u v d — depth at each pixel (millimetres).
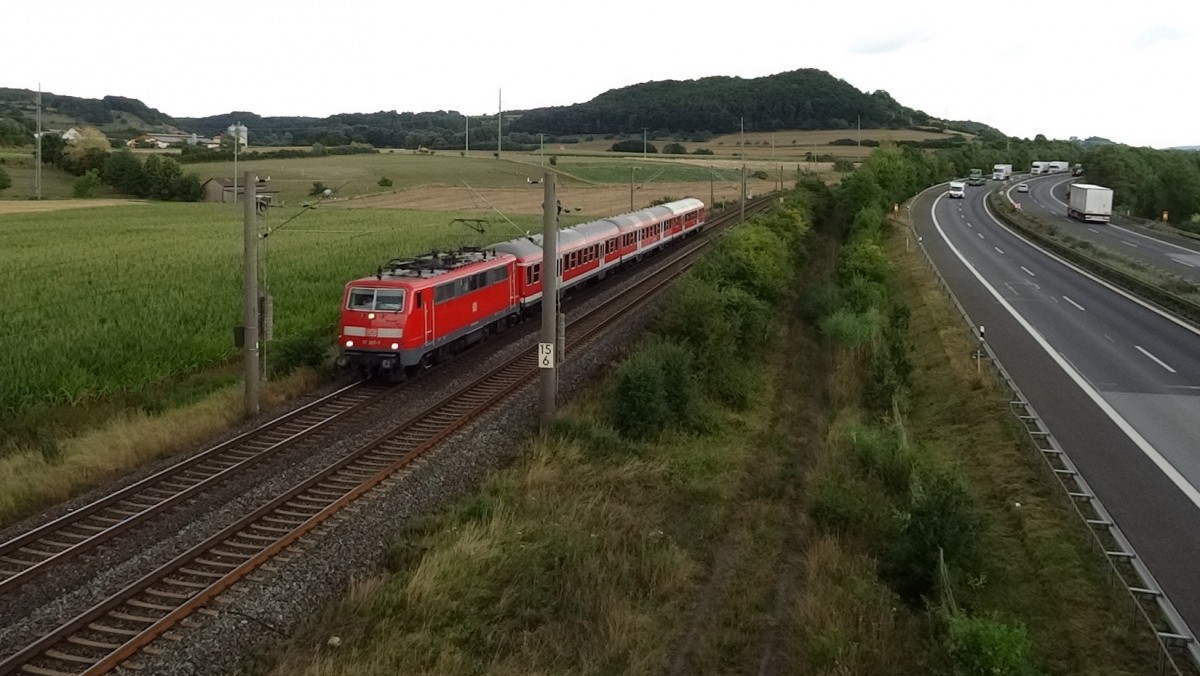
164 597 12516
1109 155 97125
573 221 70062
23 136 144625
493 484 17266
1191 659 10695
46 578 13133
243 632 11664
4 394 20906
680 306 27734
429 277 25578
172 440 19312
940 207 79875
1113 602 12195
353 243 52812
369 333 24016
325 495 16516
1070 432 19312
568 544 14250
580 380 25281
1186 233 55594
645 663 11664
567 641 12172
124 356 24719
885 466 18094
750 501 18188
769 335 32688
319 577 13312
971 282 39906
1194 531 14367
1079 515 13984
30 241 56594
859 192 63000
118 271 40500
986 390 22359
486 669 11328
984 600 12750
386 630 12016
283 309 32125
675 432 21438
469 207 88688
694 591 14141
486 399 23234
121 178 111062
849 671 11312
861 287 34344
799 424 23641
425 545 14414
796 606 13734
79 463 17562
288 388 23953
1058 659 11219
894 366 24484
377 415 21859
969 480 17500
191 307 31062
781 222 49812
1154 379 23750
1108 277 40812
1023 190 97625
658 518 16594
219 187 105062
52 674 10586
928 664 11469
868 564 14539
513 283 32281
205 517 15242
